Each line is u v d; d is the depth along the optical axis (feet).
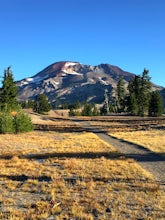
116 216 38.22
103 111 509.35
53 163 76.74
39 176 61.46
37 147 112.88
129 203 43.47
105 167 70.08
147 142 124.57
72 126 256.11
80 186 53.11
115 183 54.80
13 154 94.63
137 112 411.13
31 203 43.86
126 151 100.78
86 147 111.04
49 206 42.09
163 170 68.23
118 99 488.44
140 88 409.08
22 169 68.74
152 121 292.81
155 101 395.75
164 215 38.42
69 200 44.78
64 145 117.19
